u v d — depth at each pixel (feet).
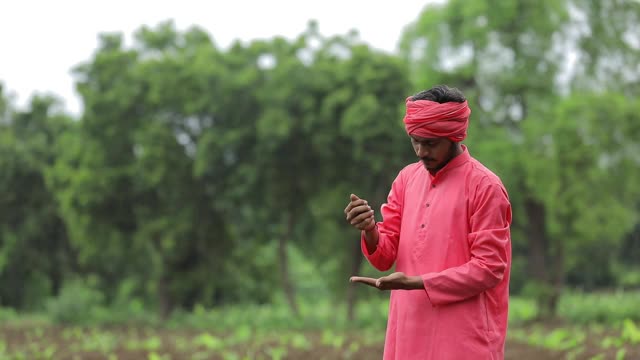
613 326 71.72
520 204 88.63
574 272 148.56
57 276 134.41
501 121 88.79
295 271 154.92
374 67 88.79
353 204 12.96
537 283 85.20
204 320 96.68
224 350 56.95
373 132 85.40
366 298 99.35
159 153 96.84
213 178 99.81
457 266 12.57
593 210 82.79
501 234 12.42
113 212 102.12
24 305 134.21
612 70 90.99
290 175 94.32
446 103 12.33
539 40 86.02
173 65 98.63
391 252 13.53
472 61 87.92
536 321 82.43
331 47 98.27
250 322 93.15
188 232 102.17
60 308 96.68
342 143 90.94
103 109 100.99
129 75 100.63
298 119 92.27
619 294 91.04
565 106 81.30
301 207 96.99
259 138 92.02
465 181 12.71
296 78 91.50
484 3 84.99
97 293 110.22
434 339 12.55
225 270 109.19
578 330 67.21
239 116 95.91
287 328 87.10
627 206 87.56
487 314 12.69
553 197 81.51
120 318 97.45
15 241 130.31
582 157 80.69
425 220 12.89
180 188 99.60
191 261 106.63
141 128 100.32
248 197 96.58
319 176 94.43
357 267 97.09
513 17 85.05
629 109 80.69
